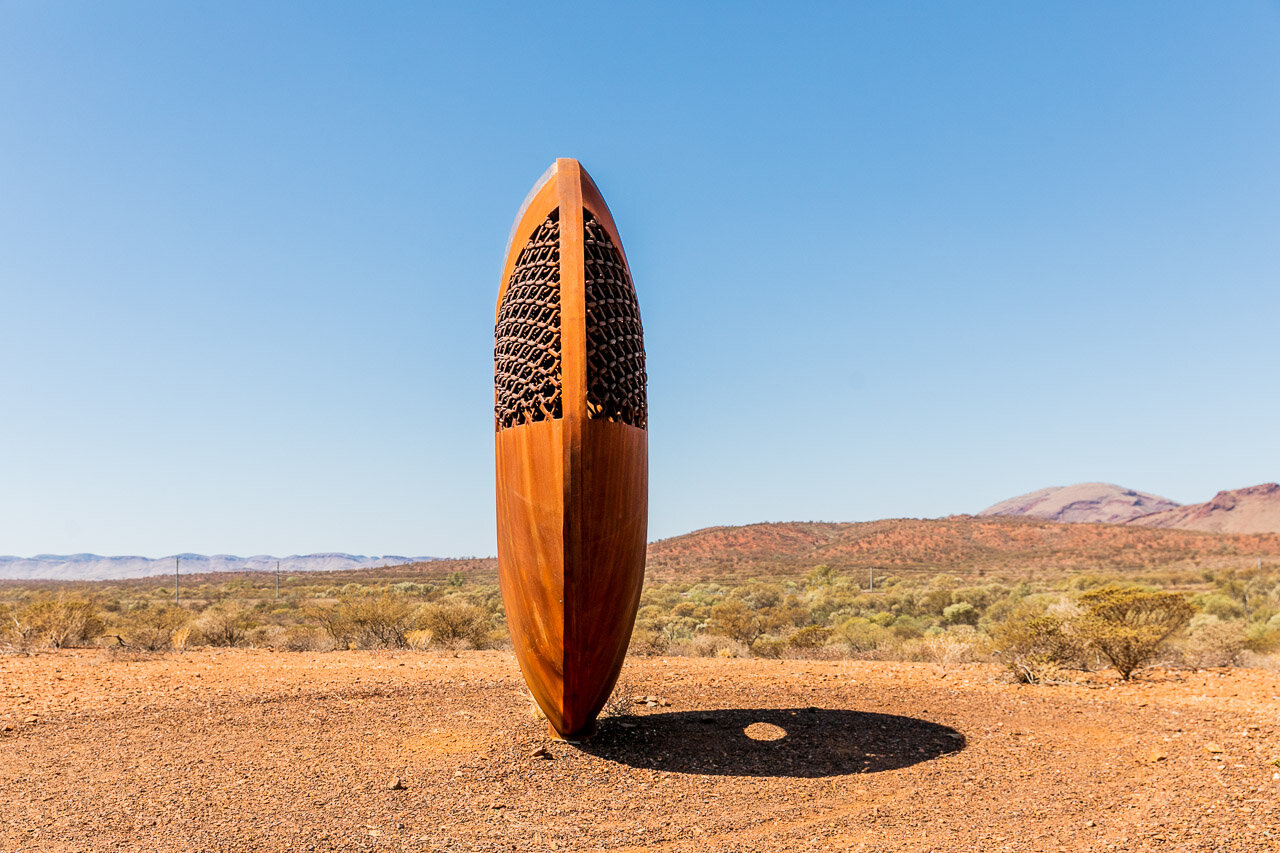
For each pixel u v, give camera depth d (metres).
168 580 129.00
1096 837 5.91
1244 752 8.05
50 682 12.40
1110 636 13.15
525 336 8.26
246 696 11.16
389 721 9.75
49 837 5.98
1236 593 44.50
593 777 7.65
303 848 5.84
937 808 6.77
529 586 7.93
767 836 6.18
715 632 27.58
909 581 69.94
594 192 8.43
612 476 7.78
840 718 10.05
